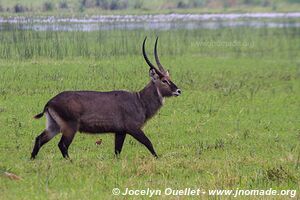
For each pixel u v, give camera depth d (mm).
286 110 49250
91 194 27312
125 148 36562
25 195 26578
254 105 50031
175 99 49312
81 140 37844
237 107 48625
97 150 35750
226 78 60344
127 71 58594
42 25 78625
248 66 69562
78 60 63406
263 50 83125
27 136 37875
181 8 111875
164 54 72125
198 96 51000
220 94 52344
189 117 44438
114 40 76812
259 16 123250
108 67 60312
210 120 43969
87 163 31953
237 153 36062
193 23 100812
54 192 27188
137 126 33906
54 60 62469
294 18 123688
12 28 73875
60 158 33062
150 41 78938
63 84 51625
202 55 74688
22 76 53719
